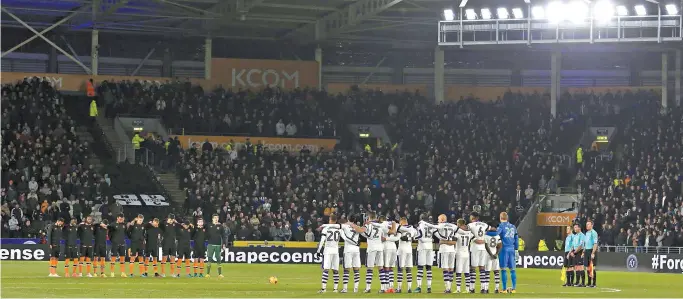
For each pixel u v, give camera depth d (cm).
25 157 5816
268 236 5688
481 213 6025
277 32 7300
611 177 6306
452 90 7581
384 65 7794
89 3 6469
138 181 6162
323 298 2550
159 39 7238
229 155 6550
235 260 5444
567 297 2727
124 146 6625
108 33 7100
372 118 7262
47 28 6644
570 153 6988
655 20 4856
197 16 6562
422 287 3297
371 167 6494
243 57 7494
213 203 5866
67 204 5375
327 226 2856
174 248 3775
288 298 2538
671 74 7481
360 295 2741
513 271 2930
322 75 7712
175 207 5978
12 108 6162
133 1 6347
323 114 7150
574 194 6281
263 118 6962
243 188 6047
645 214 5672
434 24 6906
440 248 2895
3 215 5259
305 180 6281
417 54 7769
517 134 6925
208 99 6925
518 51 7669
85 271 3778
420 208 6084
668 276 4488
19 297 2486
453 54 7731
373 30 7100
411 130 7044
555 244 6400
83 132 6650
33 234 5272
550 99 7362
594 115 7150
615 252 5169
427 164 6525
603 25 4903
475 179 6397
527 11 5075
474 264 2878
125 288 2950
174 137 6506
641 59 7588
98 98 6881
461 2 4984
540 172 6438
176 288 2988
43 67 7044
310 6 6356
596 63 7681
